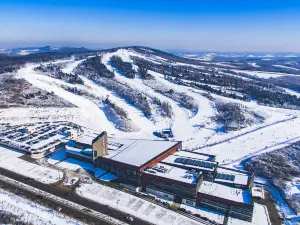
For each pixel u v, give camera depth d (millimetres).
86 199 65875
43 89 156375
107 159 78125
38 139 100625
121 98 161500
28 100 141250
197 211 63531
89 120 129750
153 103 154750
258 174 85000
